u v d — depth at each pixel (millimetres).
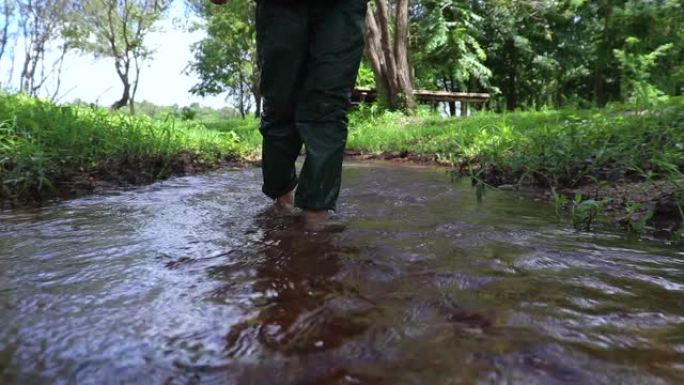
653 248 1845
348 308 1197
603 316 1161
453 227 2137
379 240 1886
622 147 3721
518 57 25125
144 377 885
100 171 3859
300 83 2389
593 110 6742
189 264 1581
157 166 4488
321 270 1502
